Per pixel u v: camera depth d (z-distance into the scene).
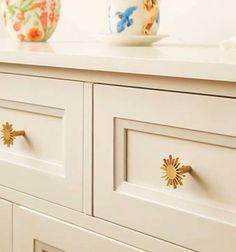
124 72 0.71
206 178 0.67
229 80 0.60
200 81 0.65
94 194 0.80
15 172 0.92
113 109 0.75
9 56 0.85
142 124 0.73
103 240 0.80
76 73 0.79
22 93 0.87
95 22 1.37
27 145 0.90
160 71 0.66
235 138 0.63
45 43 1.13
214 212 0.67
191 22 1.20
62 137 0.84
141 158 0.74
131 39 0.99
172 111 0.68
